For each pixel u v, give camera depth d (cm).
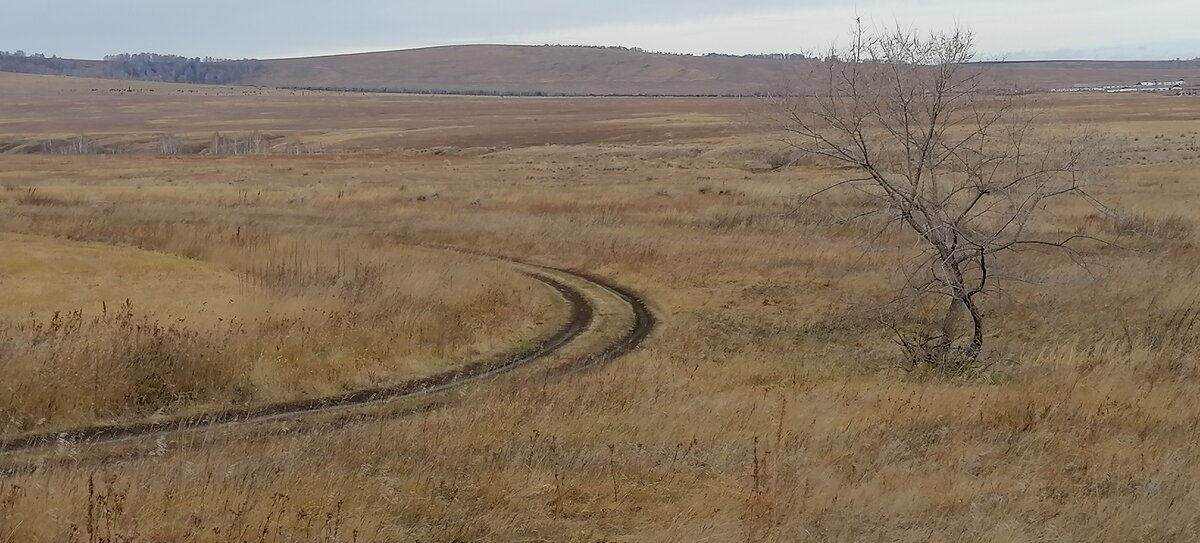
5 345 1326
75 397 1189
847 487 923
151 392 1255
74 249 2414
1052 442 1095
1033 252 2455
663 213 3509
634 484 926
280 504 812
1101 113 9444
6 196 4062
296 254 2420
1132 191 3728
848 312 2061
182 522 762
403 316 1720
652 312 2130
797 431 1140
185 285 2012
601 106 19638
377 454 990
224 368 1342
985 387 1410
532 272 2616
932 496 911
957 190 1554
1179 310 1903
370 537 757
